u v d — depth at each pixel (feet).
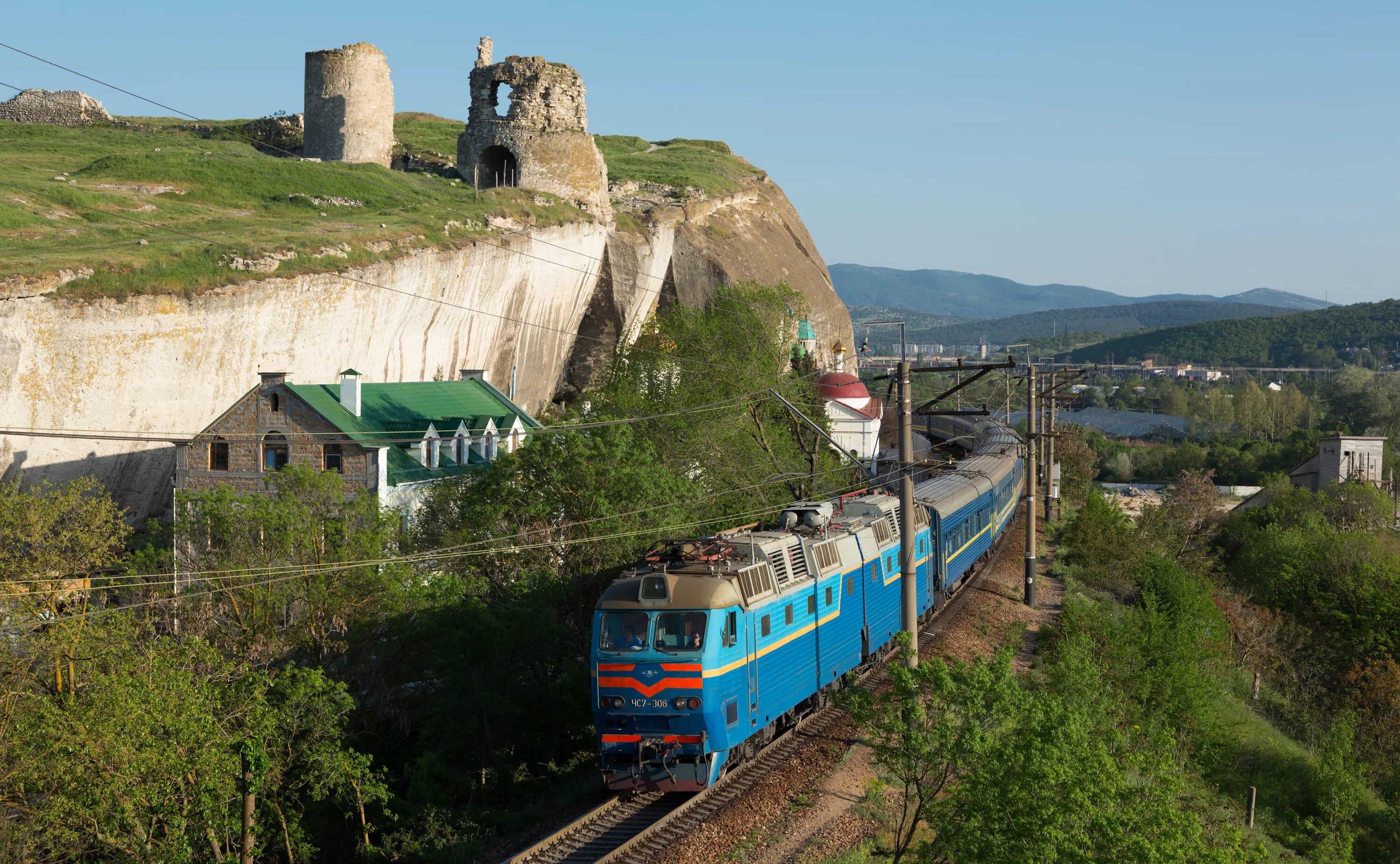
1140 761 69.92
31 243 147.02
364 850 77.36
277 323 149.18
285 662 90.38
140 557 93.20
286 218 188.44
